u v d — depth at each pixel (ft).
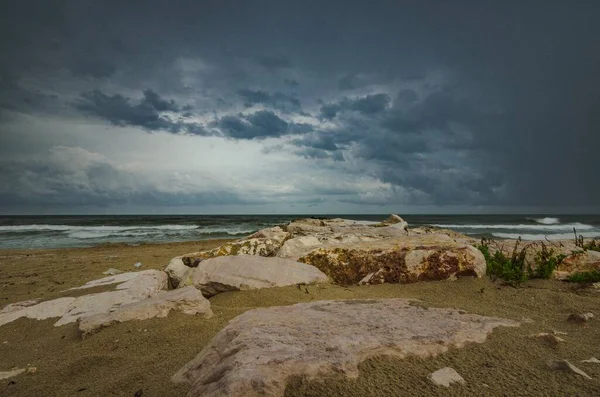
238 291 18.65
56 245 62.75
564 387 7.73
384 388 7.45
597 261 20.45
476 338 9.98
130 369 10.33
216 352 8.98
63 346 13.70
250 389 6.63
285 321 10.35
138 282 20.99
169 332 13.04
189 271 20.74
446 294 17.35
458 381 7.84
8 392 9.83
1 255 46.34
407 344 9.05
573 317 12.81
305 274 19.81
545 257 21.36
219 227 108.99
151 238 77.20
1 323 16.96
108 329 13.88
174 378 8.95
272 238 27.50
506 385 7.82
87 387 9.54
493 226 119.75
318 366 7.55
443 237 23.04
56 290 24.97
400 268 19.67
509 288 17.95
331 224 38.75
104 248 55.11
